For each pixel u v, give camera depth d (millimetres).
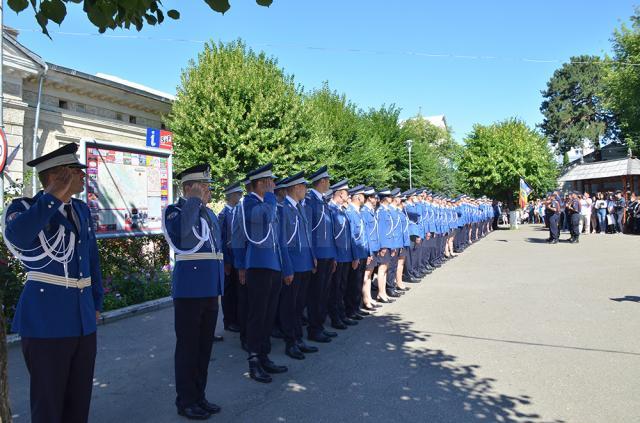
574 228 20016
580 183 37875
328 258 6672
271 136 18812
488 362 5430
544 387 4672
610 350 5746
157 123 19844
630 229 24203
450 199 16953
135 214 8633
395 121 35812
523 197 29234
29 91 14648
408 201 11695
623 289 9422
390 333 6770
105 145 8062
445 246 15969
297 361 5664
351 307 7738
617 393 4488
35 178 14031
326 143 21797
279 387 4836
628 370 5070
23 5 3193
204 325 4379
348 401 4434
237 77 18469
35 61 14219
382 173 28406
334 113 27141
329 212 7004
